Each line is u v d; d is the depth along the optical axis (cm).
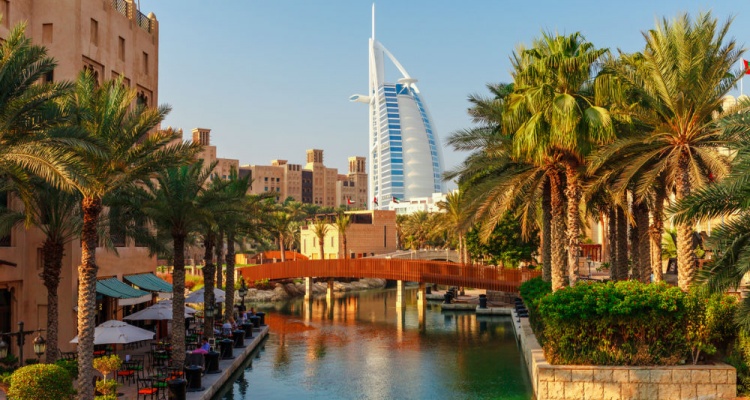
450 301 5894
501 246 5850
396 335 4212
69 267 2769
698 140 2159
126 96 2045
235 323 3938
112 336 2317
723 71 2086
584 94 2602
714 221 3912
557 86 2470
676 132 2153
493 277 5094
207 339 2945
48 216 2227
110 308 3300
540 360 2122
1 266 2555
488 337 4066
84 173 1600
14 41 1648
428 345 3759
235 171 3938
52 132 1634
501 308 5356
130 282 3372
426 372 2931
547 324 2047
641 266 3005
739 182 1503
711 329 1955
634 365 1956
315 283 8444
